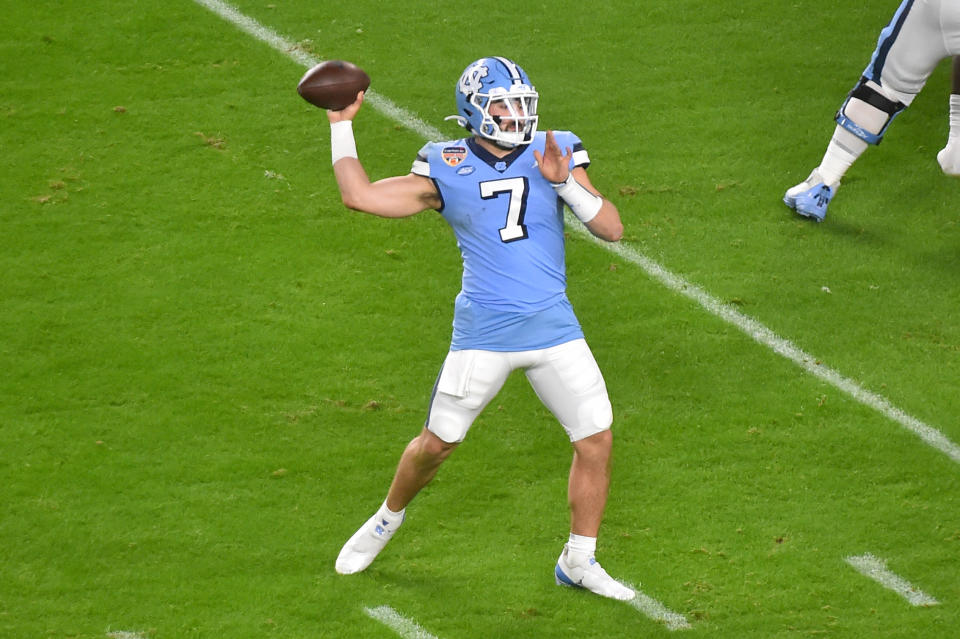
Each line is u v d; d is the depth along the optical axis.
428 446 17.25
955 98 25.66
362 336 22.98
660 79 30.36
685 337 23.14
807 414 21.41
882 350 22.83
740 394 21.86
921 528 19.14
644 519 19.38
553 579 18.22
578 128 28.61
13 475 19.77
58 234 24.94
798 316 23.66
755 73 30.64
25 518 18.98
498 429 21.12
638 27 32.34
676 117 29.08
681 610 17.66
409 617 17.47
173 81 29.61
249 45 31.02
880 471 20.27
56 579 17.97
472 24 32.31
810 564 18.47
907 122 29.08
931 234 25.75
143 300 23.48
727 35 32.06
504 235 16.78
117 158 27.08
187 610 17.50
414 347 22.78
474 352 17.02
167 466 20.09
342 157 16.94
